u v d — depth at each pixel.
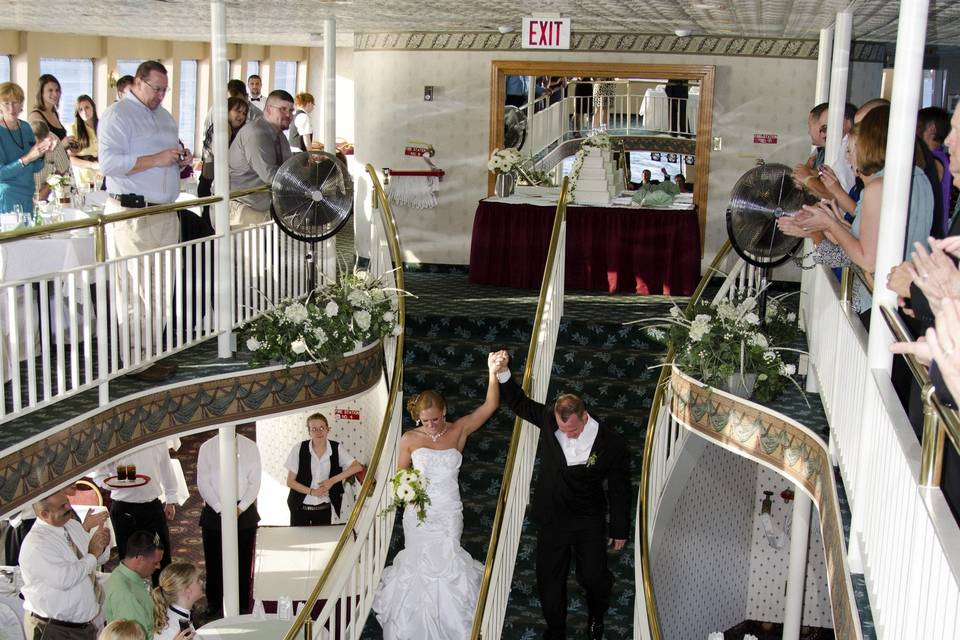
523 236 11.36
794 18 9.00
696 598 9.59
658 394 7.48
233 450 8.04
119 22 11.70
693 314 7.43
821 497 5.62
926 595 2.86
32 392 5.95
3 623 7.43
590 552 6.88
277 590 8.30
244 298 8.49
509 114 12.90
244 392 7.72
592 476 6.73
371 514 7.55
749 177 6.66
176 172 7.81
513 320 9.67
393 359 9.15
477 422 7.57
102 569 9.56
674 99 12.60
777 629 11.27
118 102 7.49
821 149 8.03
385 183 10.92
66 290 7.48
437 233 13.15
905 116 4.09
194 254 8.21
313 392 8.09
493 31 12.38
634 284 11.25
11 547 9.10
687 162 12.70
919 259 2.69
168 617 7.46
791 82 12.25
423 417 7.37
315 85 22.36
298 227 8.22
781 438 6.47
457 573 7.33
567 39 10.04
